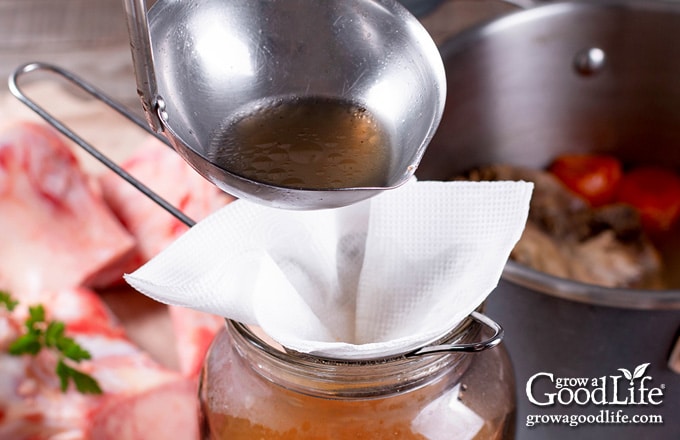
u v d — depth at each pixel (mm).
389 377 302
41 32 838
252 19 344
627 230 622
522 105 659
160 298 310
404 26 343
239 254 330
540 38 632
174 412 552
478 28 614
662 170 692
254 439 328
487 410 338
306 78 345
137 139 736
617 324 439
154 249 659
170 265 323
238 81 339
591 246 611
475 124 648
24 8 865
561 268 590
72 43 827
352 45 346
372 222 346
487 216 333
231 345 344
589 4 624
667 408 441
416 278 340
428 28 793
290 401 322
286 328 318
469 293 318
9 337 549
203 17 337
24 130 646
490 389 343
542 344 447
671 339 434
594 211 630
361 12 347
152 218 653
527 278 445
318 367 297
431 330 301
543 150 689
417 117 328
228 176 298
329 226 349
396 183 301
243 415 331
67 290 613
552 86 659
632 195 677
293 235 345
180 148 305
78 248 639
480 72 626
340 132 333
